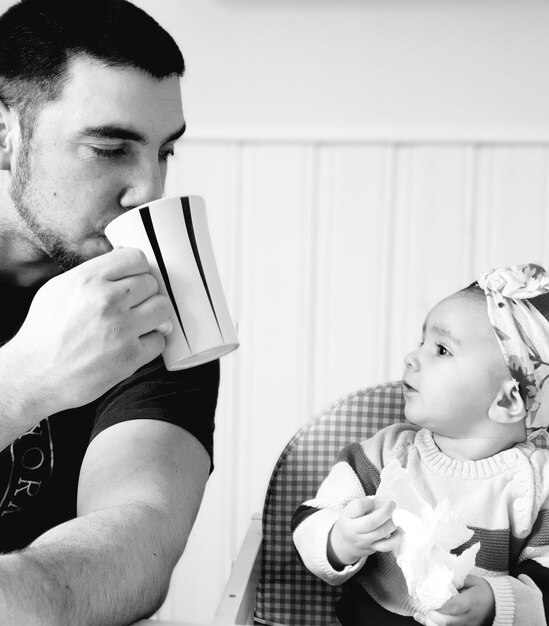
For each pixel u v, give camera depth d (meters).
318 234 1.95
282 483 1.16
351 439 1.17
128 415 1.00
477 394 1.08
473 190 1.90
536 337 1.07
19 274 1.08
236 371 2.00
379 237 1.93
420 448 1.12
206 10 1.90
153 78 0.92
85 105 0.90
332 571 1.01
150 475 0.90
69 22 0.92
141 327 0.76
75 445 1.06
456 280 1.93
